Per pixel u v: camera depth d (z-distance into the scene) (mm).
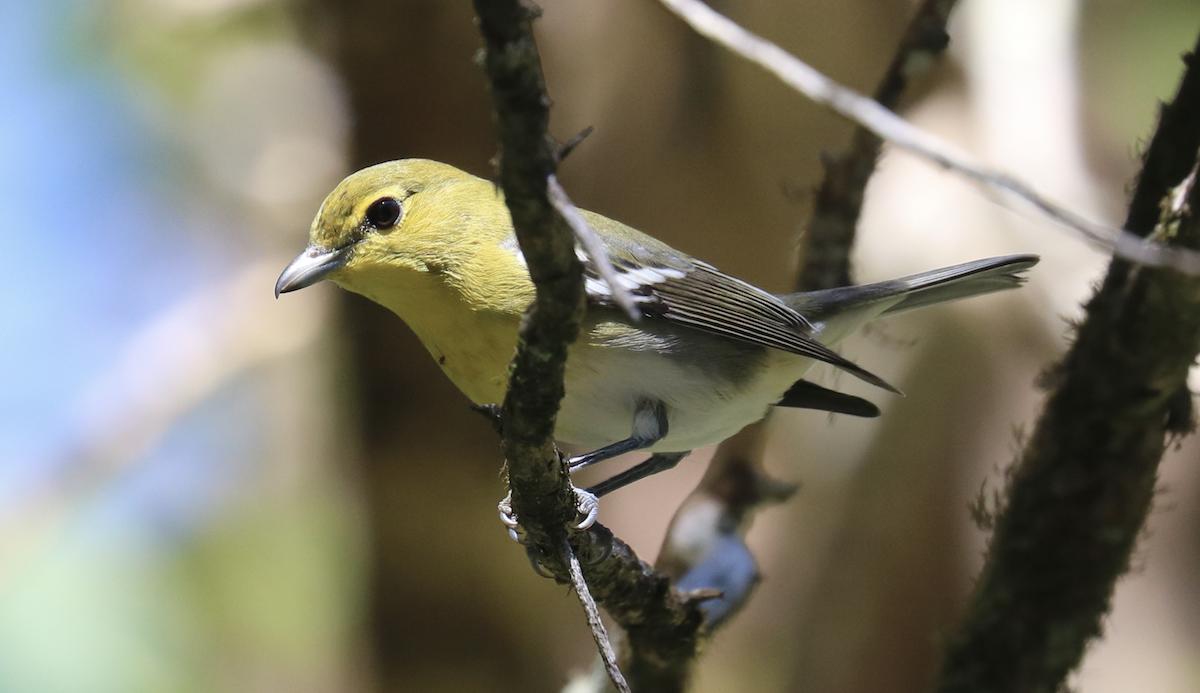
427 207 7250
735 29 4273
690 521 8328
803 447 12188
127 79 14461
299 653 14695
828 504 11969
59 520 13055
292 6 13055
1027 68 10953
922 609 10961
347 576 14195
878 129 4055
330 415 13586
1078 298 9828
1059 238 10148
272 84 14445
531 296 7016
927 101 10906
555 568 5840
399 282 7266
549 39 10992
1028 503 6766
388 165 7477
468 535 10367
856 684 11383
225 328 12945
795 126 11312
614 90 11273
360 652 11375
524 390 4629
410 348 10133
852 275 9109
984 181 3924
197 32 13984
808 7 11086
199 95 14547
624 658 7285
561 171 11430
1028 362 10055
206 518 14938
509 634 10570
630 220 11703
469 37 9812
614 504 12969
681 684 7262
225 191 14914
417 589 10453
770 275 11773
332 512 14859
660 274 7574
